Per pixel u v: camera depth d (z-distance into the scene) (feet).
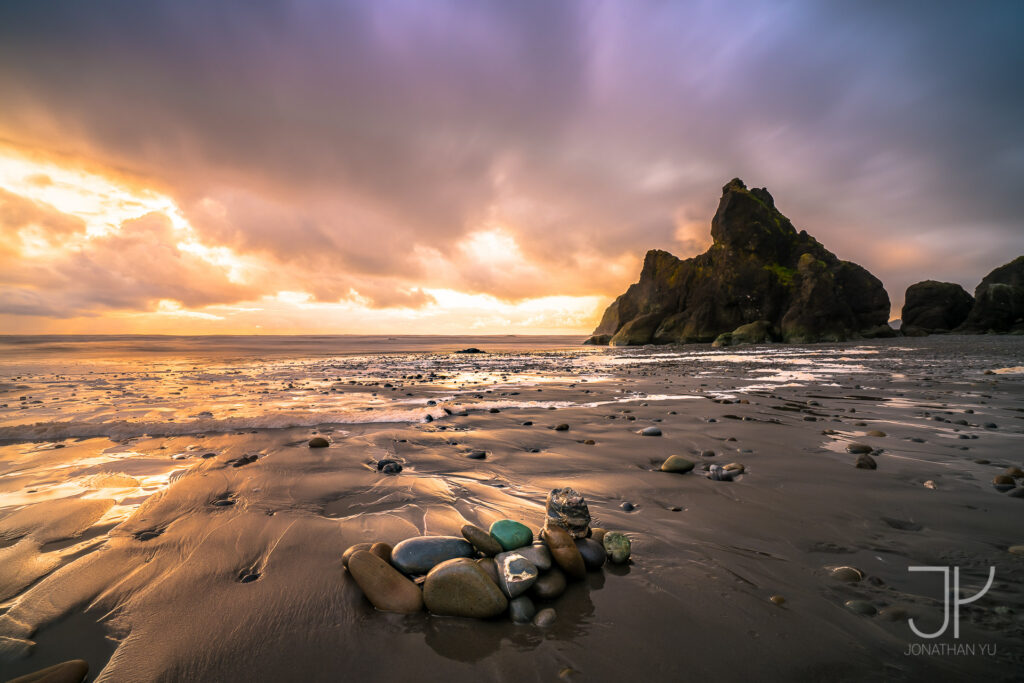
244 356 107.14
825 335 140.15
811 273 145.28
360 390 40.45
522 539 8.82
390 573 8.12
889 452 17.51
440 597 7.52
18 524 11.02
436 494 13.37
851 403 29.86
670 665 6.35
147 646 6.73
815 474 14.87
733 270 155.94
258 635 7.00
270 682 6.06
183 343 232.53
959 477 14.43
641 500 12.81
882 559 9.26
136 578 8.59
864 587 8.21
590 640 6.89
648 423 23.93
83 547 9.88
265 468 15.87
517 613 7.40
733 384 42.22
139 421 23.95
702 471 15.53
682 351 117.60
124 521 11.27
